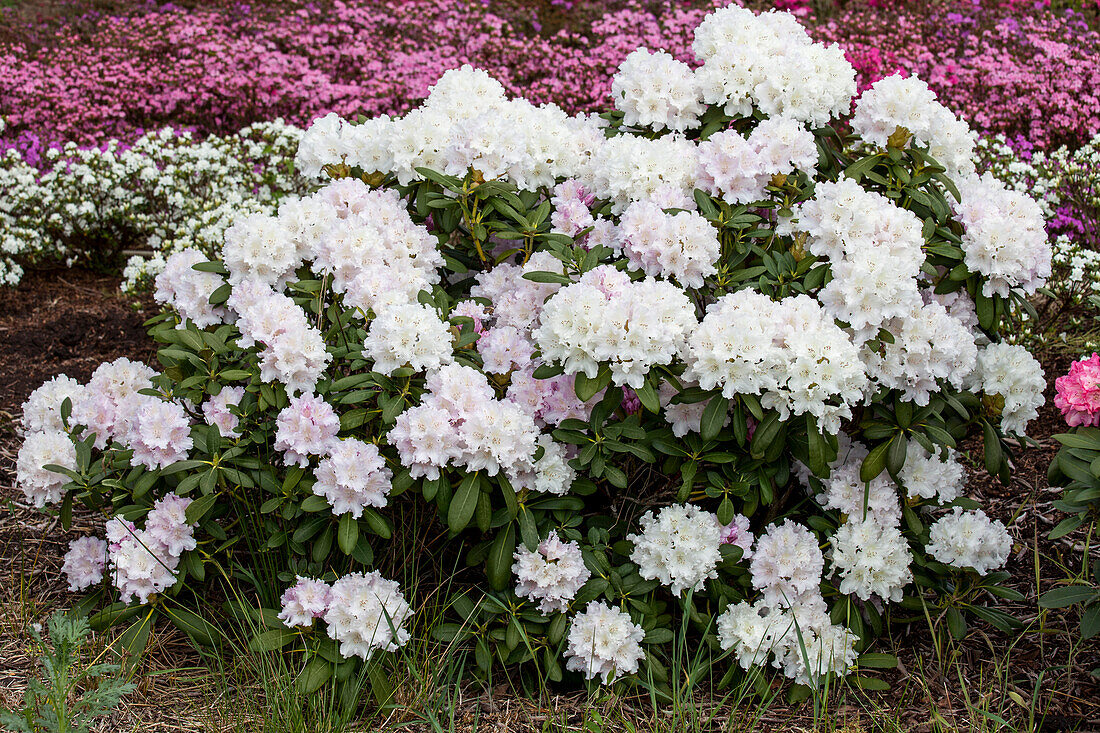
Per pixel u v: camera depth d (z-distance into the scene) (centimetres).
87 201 526
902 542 268
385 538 267
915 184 291
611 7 904
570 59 736
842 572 266
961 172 305
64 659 225
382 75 730
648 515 262
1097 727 246
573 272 272
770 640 257
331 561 275
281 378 255
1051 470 256
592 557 262
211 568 283
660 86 306
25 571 312
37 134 670
